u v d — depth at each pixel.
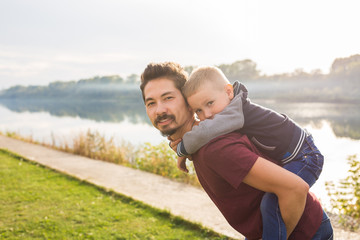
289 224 1.41
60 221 4.97
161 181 7.21
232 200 1.53
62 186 6.86
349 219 4.59
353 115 26.44
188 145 1.50
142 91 1.70
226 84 1.64
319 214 1.52
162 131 1.68
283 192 1.34
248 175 1.37
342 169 8.25
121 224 4.83
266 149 1.58
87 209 5.46
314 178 1.60
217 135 1.45
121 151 10.34
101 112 58.88
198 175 1.73
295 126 1.65
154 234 4.46
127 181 7.20
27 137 15.30
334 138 14.34
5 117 44.91
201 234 4.38
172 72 1.64
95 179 7.36
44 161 9.47
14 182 7.15
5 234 4.54
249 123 1.59
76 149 10.93
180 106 1.64
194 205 5.48
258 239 1.57
